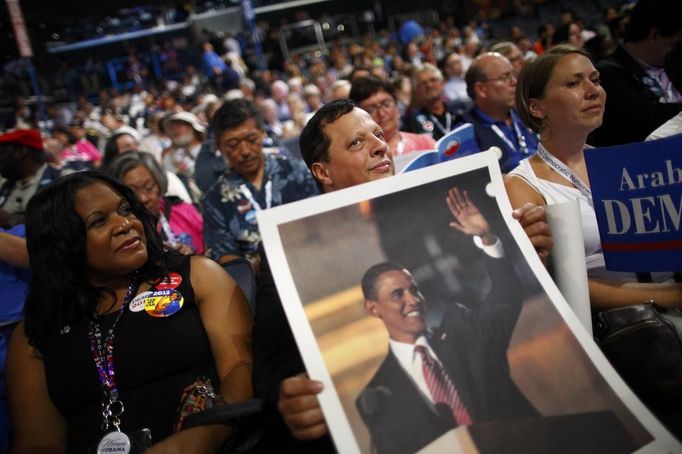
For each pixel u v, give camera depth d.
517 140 3.30
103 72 16.41
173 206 3.38
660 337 1.33
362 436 0.96
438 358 1.04
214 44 15.54
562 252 1.29
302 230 1.10
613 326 1.38
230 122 2.94
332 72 14.26
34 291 1.66
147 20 18.53
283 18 18.12
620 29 4.54
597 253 1.66
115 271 1.65
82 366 1.60
